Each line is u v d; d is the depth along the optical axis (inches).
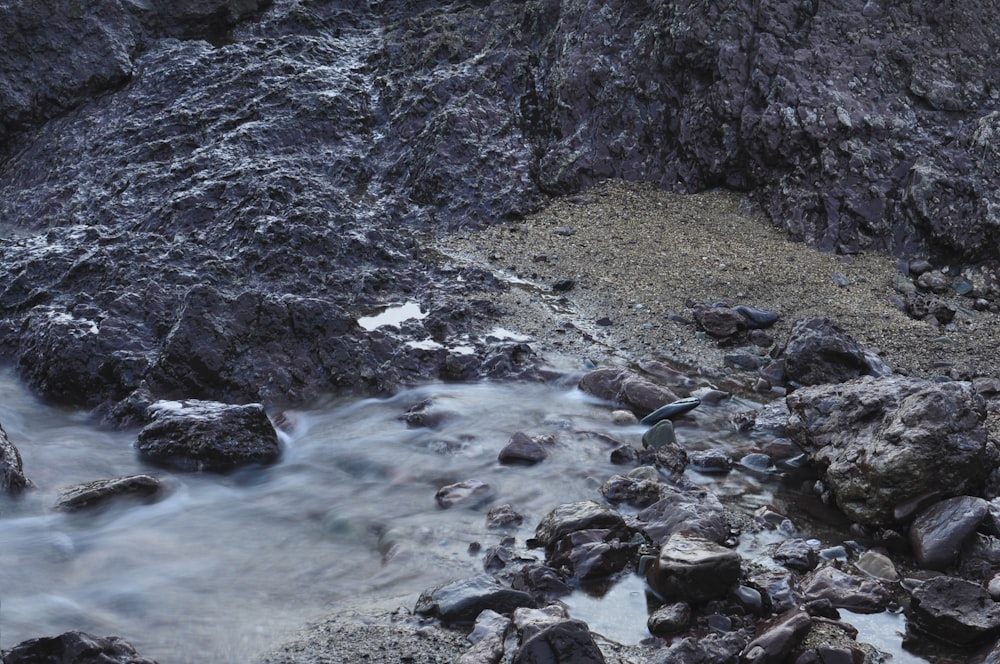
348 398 232.7
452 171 338.0
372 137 368.8
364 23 429.1
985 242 287.0
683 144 338.6
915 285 283.7
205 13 418.3
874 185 303.9
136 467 204.7
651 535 172.6
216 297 236.5
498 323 262.1
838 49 326.0
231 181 309.0
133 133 368.5
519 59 369.4
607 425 217.6
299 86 378.3
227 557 172.6
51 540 176.4
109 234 294.5
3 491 189.8
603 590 160.2
